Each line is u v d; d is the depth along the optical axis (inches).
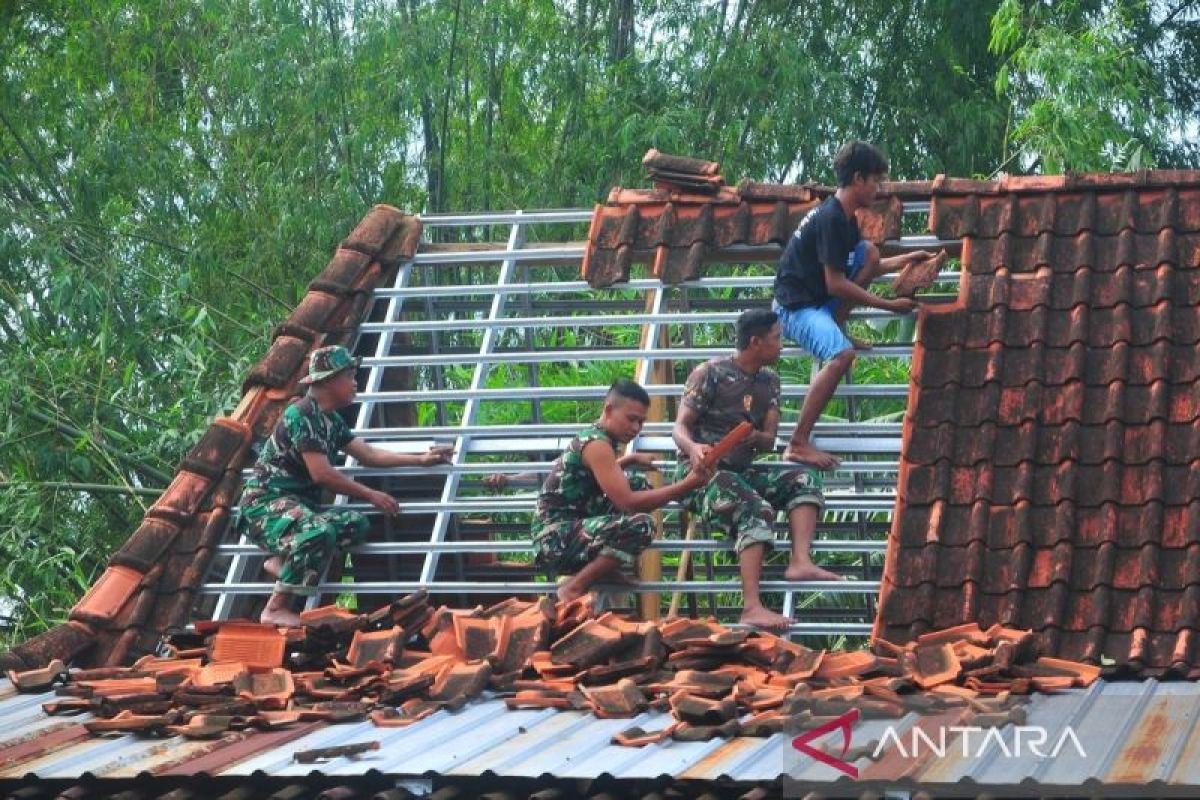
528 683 287.3
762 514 330.6
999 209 378.3
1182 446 323.6
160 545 358.6
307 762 249.4
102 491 612.4
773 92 713.6
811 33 764.6
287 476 356.8
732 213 402.6
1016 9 607.5
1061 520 316.2
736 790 230.8
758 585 328.5
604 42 753.0
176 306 641.6
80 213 706.8
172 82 743.1
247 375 392.5
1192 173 370.9
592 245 404.2
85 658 342.0
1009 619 303.9
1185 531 309.4
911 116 746.2
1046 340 347.6
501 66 727.1
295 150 695.7
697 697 267.3
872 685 272.4
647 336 390.0
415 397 380.8
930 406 343.9
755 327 340.8
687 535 434.0
